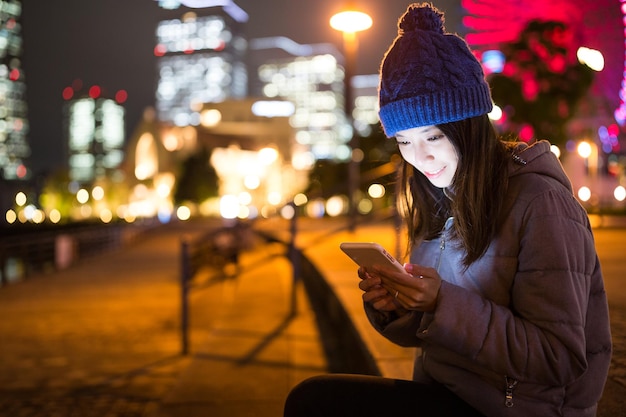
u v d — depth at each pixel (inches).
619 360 97.7
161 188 3501.5
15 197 3213.6
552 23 290.2
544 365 44.1
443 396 51.8
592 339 50.0
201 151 2984.7
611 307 147.3
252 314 251.3
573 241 45.6
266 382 154.9
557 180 49.4
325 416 52.7
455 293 46.5
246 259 632.4
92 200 3786.9
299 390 54.2
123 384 189.9
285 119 4328.3
